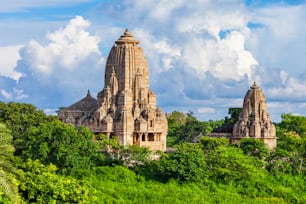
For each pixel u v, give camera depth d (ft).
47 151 479.41
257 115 635.25
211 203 452.76
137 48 614.34
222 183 499.10
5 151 262.47
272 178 526.16
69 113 644.27
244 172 505.66
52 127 493.36
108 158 524.93
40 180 333.01
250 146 575.79
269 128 631.15
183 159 495.82
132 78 605.73
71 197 339.36
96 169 490.90
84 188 357.61
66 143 485.15
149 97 609.83
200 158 502.38
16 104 596.70
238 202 463.01
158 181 493.77
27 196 325.83
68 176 455.22
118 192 452.76
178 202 440.86
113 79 601.21
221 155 514.68
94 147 504.02
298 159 563.07
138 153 521.65
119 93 596.29
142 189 465.06
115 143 532.73
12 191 247.70
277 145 633.20
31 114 586.86
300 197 495.41
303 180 536.01
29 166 365.20
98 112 588.09
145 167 512.63
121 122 579.48
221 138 585.63
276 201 479.82
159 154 551.18
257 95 638.53
